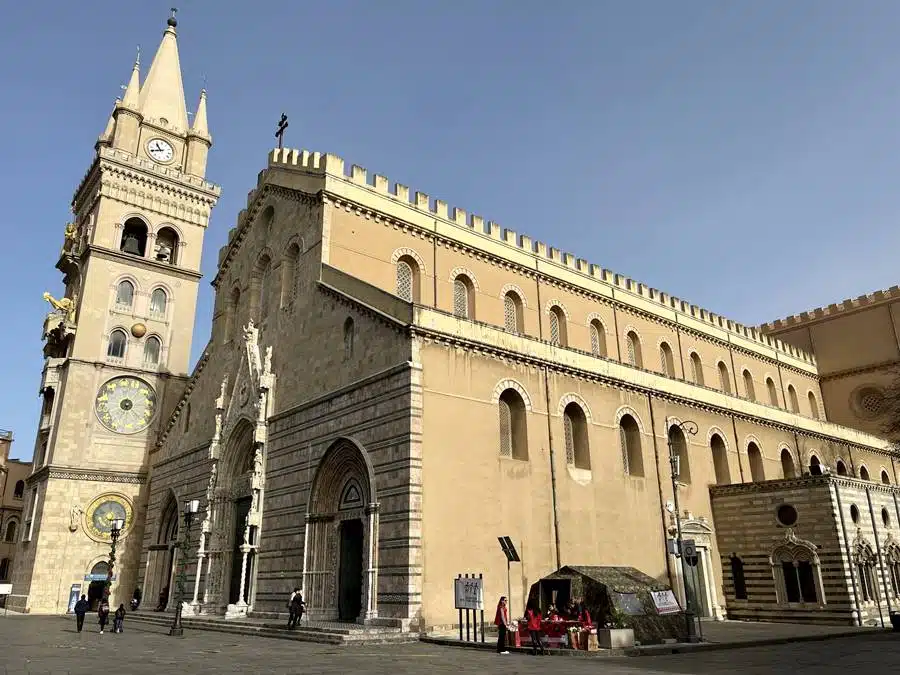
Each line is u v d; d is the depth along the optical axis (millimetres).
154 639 28172
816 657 21547
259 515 37250
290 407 37531
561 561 33438
